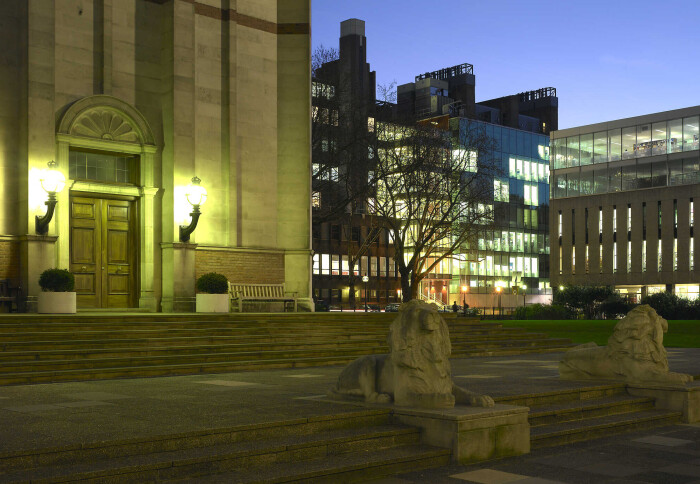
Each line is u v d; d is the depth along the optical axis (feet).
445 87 325.01
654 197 252.83
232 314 65.62
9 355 44.70
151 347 51.37
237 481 22.41
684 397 39.68
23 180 67.05
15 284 66.54
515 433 30.04
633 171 259.19
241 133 82.64
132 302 75.41
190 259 76.23
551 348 76.89
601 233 264.93
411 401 30.25
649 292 251.80
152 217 75.66
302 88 86.94
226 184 80.74
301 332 63.77
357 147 137.28
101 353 48.42
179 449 24.23
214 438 25.11
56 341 48.52
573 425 34.60
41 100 67.67
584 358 43.37
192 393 36.19
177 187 75.92
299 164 86.48
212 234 79.30
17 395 35.45
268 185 84.74
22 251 66.44
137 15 76.59
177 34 77.00
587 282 267.18
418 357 30.60
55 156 69.05
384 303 278.87
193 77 77.87
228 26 81.61
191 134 77.25
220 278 74.79
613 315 178.81
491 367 54.49
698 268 240.94
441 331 31.01
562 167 277.03
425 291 285.84
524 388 38.75
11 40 67.92
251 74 83.92
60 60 70.74
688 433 36.22
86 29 72.69
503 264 301.22
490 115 324.39
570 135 275.59
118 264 74.79
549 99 356.38
